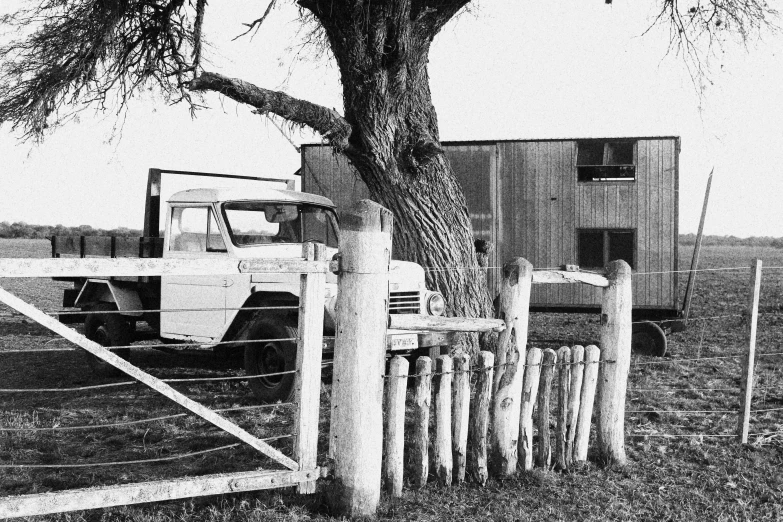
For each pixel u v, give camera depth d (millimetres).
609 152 13422
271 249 8805
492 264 13930
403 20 8570
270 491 4824
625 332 5828
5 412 7652
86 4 9289
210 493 4328
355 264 4582
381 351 4656
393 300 7984
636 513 4859
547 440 5527
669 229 13117
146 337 10258
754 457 5992
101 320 10258
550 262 13664
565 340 13648
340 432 4625
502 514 4684
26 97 9367
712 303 22781
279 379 8000
